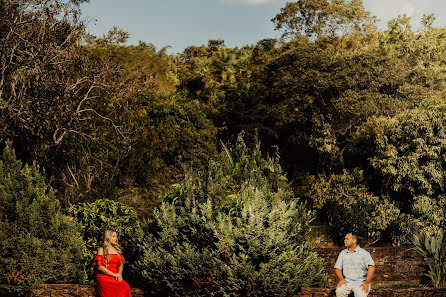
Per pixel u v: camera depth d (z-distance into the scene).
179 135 26.42
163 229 8.86
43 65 14.09
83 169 17.03
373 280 12.38
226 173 10.40
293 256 8.30
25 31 14.11
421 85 31.75
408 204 22.14
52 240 9.05
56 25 14.56
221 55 50.56
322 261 10.00
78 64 15.74
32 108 13.77
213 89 44.78
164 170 24.44
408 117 22.58
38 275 8.70
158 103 26.89
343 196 24.97
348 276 7.02
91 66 16.08
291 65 33.94
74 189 16.45
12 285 8.49
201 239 8.62
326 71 33.16
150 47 39.94
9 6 13.73
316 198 26.84
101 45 31.20
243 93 40.66
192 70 49.84
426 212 20.62
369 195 23.41
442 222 20.44
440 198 20.91
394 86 31.09
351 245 7.12
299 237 9.34
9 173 9.09
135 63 30.14
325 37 45.69
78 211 10.66
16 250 8.59
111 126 17.42
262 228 8.31
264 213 8.51
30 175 9.54
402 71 31.69
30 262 8.62
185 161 26.12
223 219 8.30
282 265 8.20
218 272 8.14
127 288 7.73
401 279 12.27
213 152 27.72
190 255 8.33
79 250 9.36
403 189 22.08
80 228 10.00
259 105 38.00
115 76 17.06
